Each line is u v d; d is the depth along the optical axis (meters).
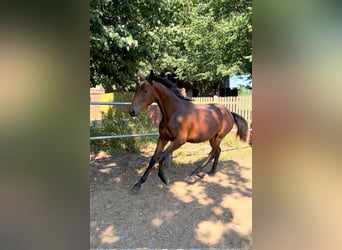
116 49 3.61
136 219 2.31
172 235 2.04
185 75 11.28
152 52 4.41
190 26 9.09
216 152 3.69
